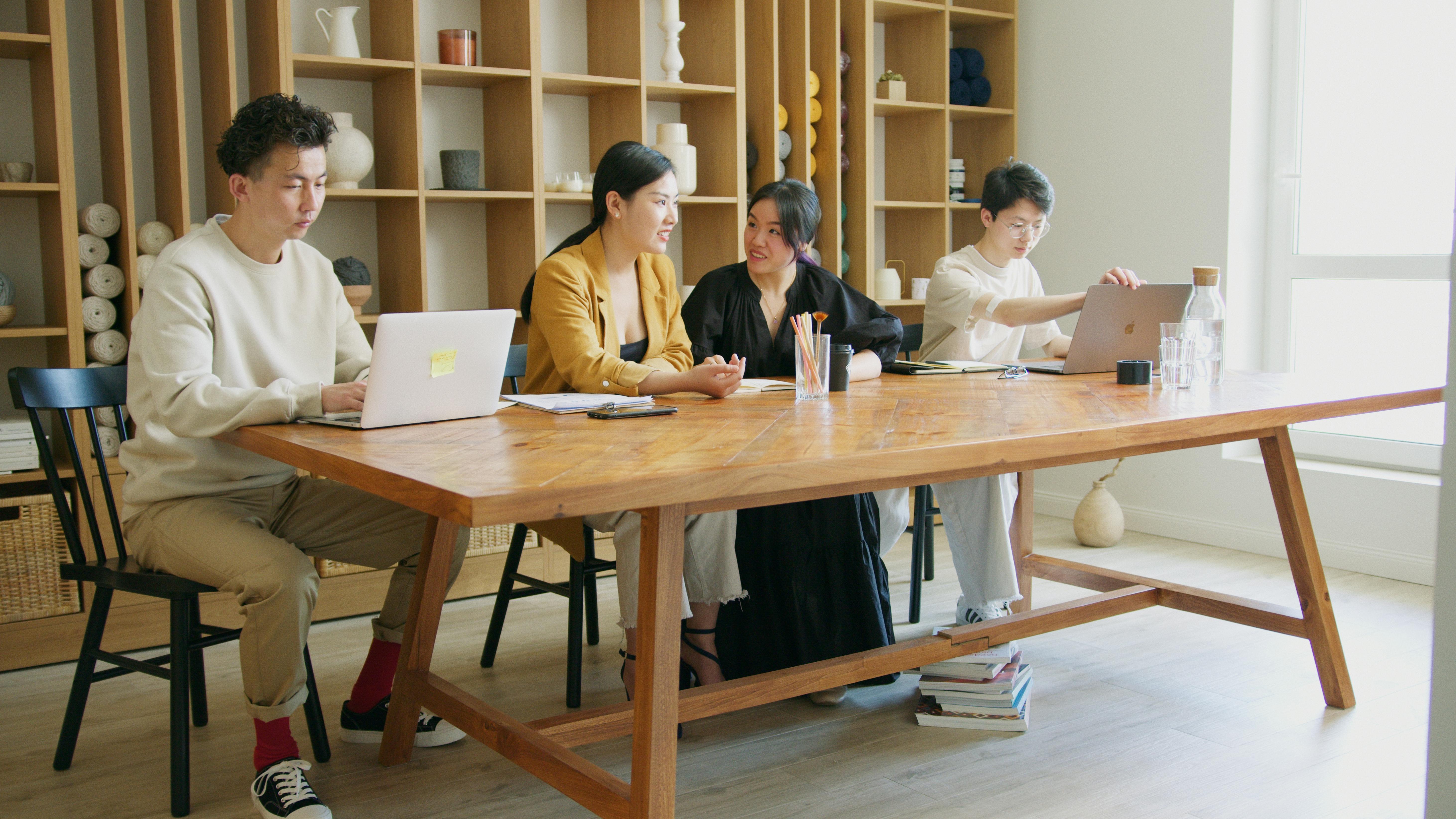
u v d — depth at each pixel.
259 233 2.12
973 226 4.95
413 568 2.33
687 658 2.51
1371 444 3.84
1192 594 2.69
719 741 2.35
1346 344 3.99
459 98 3.82
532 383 2.67
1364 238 3.92
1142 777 2.13
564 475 1.39
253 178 2.05
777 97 4.07
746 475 1.45
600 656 2.93
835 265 4.29
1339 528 3.77
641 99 3.78
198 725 2.45
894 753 2.27
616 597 3.53
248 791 2.12
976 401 2.22
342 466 1.55
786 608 2.54
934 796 2.06
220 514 2.04
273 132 2.01
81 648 2.23
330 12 3.45
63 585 2.97
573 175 3.74
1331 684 2.47
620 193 2.52
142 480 2.09
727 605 2.57
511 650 2.99
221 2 3.12
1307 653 2.85
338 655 2.97
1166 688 2.62
